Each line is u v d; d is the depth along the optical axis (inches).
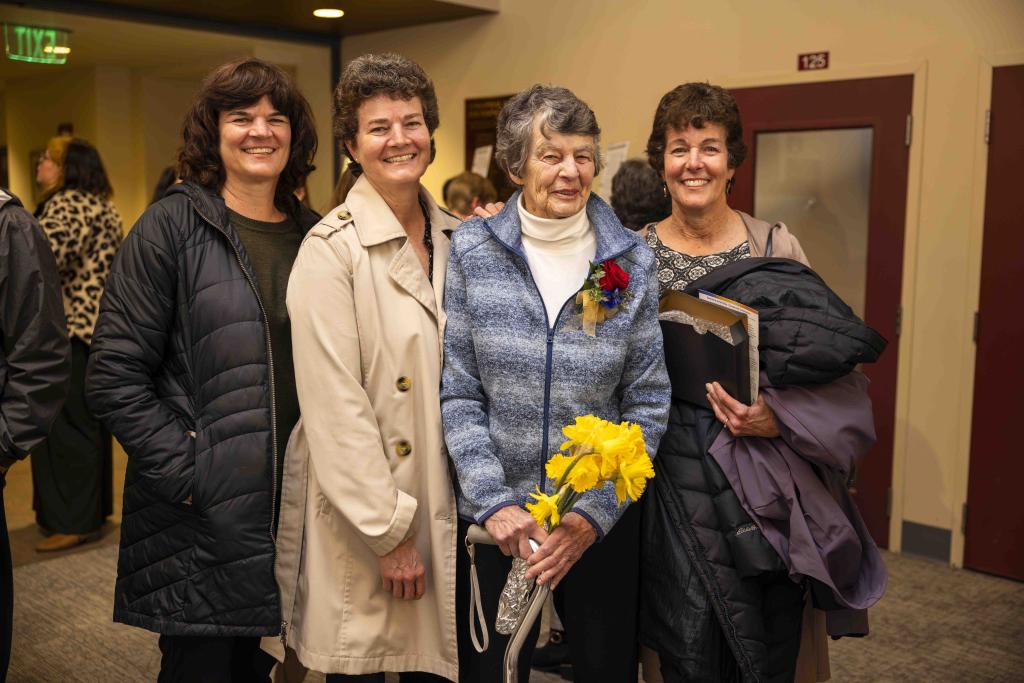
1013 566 147.6
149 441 73.2
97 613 133.4
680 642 74.2
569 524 67.0
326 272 72.0
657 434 72.4
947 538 154.4
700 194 82.5
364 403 71.6
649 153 86.7
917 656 120.5
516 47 211.5
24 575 148.8
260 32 233.5
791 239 87.0
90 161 165.0
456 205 186.1
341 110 74.7
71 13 202.8
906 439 157.8
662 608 75.8
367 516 70.1
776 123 168.9
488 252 71.8
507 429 71.2
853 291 163.0
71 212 158.7
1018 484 146.1
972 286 148.3
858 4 157.2
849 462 73.4
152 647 122.3
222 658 77.5
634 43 189.2
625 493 59.0
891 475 159.8
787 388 74.0
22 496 197.3
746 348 72.5
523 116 70.2
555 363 70.2
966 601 139.1
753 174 173.5
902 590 143.0
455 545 74.0
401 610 74.8
